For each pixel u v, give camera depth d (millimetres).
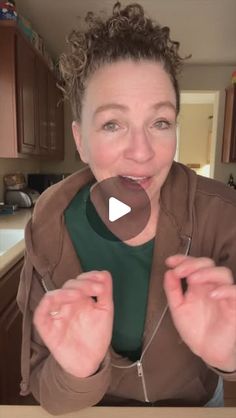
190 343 297
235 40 1924
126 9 377
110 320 294
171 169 413
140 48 339
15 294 939
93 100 347
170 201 396
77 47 368
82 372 297
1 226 1248
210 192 412
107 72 336
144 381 414
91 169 390
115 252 400
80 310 288
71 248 405
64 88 408
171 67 355
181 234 391
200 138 3977
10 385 938
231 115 2268
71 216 403
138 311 406
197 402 438
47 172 2518
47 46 2014
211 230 396
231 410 323
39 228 410
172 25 1721
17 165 1997
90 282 288
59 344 290
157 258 391
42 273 394
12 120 1371
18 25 1370
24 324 390
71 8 1528
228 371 299
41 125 1799
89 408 332
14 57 1333
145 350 399
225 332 284
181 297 292
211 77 2445
